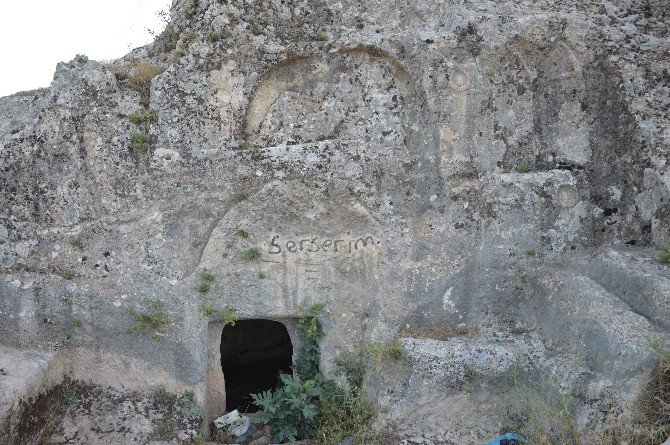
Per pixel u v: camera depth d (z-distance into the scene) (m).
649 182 5.06
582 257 5.17
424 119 5.16
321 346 5.29
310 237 5.19
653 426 3.90
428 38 5.05
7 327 4.96
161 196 4.98
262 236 5.14
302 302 5.23
